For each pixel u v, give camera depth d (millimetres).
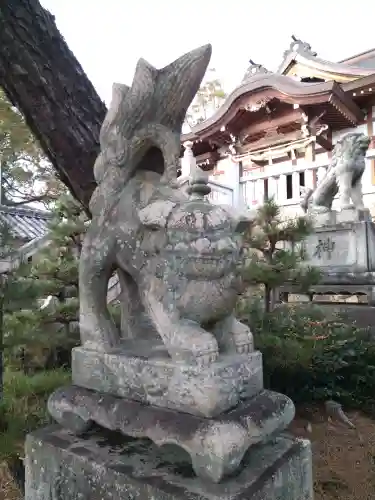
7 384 3588
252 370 1629
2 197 9906
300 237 3924
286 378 3838
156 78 1741
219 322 1706
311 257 6016
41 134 3008
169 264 1614
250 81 10445
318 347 3934
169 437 1396
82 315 1877
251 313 3764
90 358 1789
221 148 12531
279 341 3486
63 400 1787
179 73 1706
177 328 1546
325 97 9289
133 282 2045
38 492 1724
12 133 5844
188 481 1366
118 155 1836
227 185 11578
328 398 3973
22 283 3396
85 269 1881
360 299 5852
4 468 2582
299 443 1709
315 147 11062
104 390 1719
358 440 3268
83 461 1565
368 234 5523
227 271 1604
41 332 3871
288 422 1644
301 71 12320
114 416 1582
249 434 1407
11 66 2742
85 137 3010
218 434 1310
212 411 1372
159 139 1766
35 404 3307
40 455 1733
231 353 1645
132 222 1776
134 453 1586
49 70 2828
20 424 2893
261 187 11516
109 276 1921
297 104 9812
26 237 8828
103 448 1634
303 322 3945
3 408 2965
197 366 1437
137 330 2006
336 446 3158
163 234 1639
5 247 3988
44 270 4137
